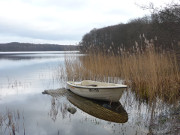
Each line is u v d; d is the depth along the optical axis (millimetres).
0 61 33125
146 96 6953
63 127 4738
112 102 6566
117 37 26625
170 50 8883
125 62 9328
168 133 3822
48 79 13156
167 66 7883
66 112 5840
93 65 10461
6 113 5852
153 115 5148
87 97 7285
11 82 12117
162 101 6066
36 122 5086
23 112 5965
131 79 8516
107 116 5383
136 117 5152
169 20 9297
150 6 9102
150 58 7066
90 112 5781
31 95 8406
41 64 26125
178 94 6605
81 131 4473
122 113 5570
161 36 10586
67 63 11766
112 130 4434
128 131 4305
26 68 21469
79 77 10930
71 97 7645
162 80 6953
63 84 11141
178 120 4422
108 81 9352
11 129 4637
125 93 7988
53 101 6844
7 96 8258
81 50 12109
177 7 8055
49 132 4480
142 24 24109
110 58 10633
